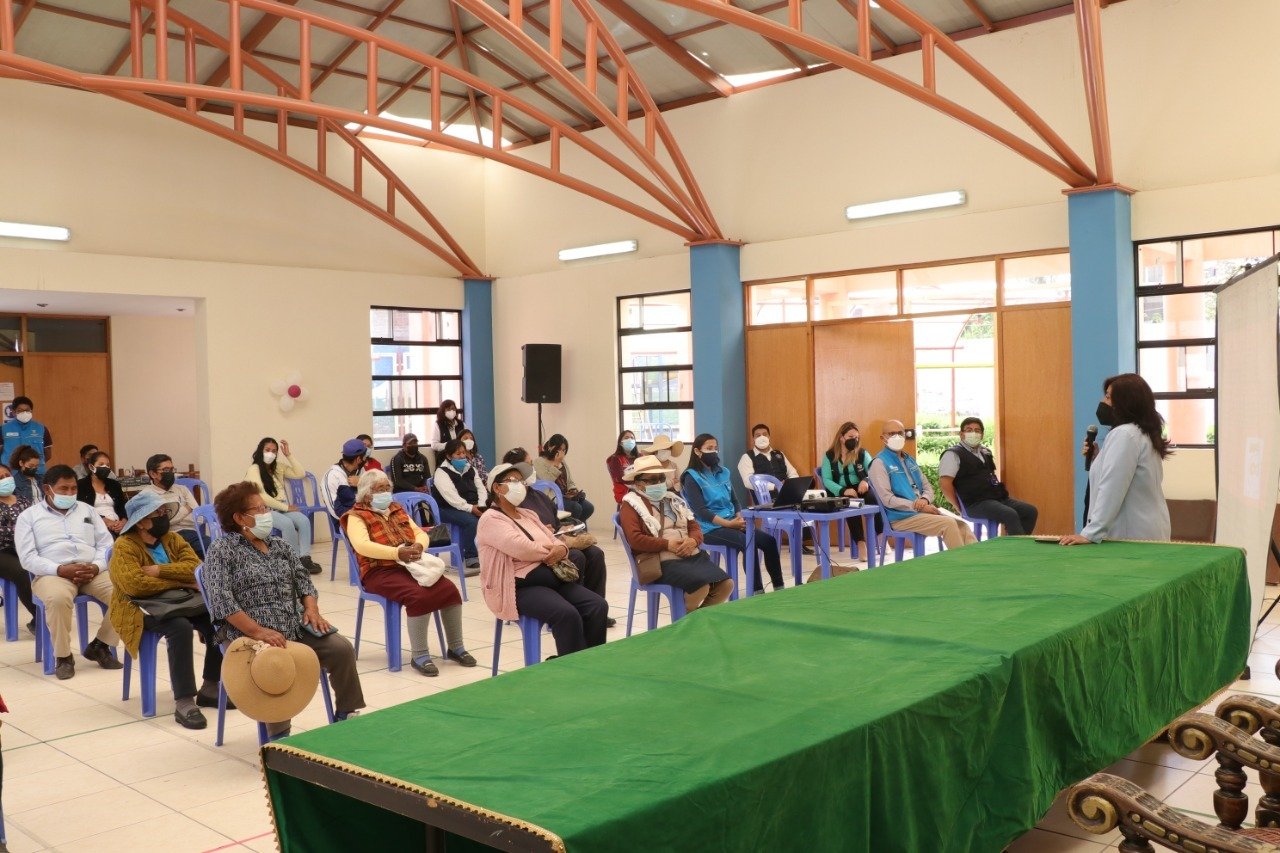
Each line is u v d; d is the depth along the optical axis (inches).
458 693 109.7
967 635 123.6
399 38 426.6
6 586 280.2
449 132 514.9
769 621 136.3
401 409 511.2
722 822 82.2
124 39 395.5
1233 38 318.7
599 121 477.7
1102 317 332.5
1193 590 158.4
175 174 441.1
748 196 432.5
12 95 401.1
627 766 86.0
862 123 398.3
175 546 222.7
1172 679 149.6
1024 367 367.9
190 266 442.3
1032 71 354.9
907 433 399.5
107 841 150.2
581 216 491.2
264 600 184.9
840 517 299.3
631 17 390.9
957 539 304.8
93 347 573.3
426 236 513.3
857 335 411.2
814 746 90.4
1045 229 356.2
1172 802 150.1
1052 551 184.5
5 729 204.1
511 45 430.6
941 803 102.7
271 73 406.9
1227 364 219.1
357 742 94.6
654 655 122.9
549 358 487.2
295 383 467.5
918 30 284.8
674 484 304.2
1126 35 337.7
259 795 167.6
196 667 253.8
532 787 82.0
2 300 449.4
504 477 219.3
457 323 531.8
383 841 98.1
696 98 446.0
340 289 485.1
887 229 392.5
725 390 429.4
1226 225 320.2
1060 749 122.6
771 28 258.4
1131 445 188.7
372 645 266.1
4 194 399.5
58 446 561.0
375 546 237.5
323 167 455.2
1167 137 331.6
